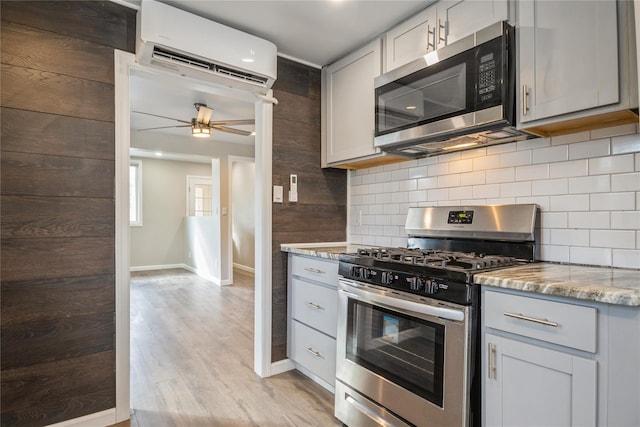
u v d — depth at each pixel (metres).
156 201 7.38
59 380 1.71
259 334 2.44
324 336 2.15
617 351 0.98
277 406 2.03
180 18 1.88
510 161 1.85
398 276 1.55
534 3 1.46
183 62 1.94
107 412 1.83
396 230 2.46
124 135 1.88
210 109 3.86
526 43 1.48
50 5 1.71
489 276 1.26
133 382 2.31
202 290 5.25
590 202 1.56
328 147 2.60
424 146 2.02
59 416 1.71
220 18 2.05
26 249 1.64
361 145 2.30
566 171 1.64
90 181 1.79
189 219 7.23
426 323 1.44
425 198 2.28
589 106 1.30
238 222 7.50
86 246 1.78
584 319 1.03
